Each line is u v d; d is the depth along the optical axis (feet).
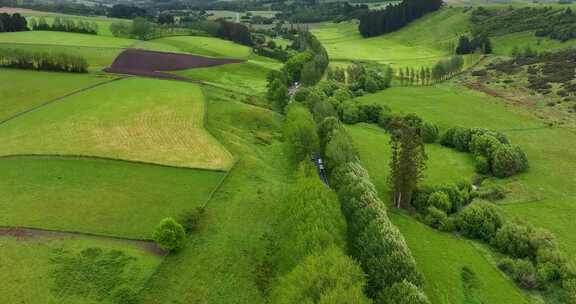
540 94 508.53
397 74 650.43
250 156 312.09
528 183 310.45
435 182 312.50
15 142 290.76
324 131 332.19
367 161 348.18
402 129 273.13
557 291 204.74
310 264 162.61
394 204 280.31
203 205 240.12
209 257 201.05
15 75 427.74
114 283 175.73
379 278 183.73
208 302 177.47
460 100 518.37
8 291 163.43
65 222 209.56
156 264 189.67
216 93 448.24
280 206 250.57
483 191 295.69
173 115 361.71
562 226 257.55
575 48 638.94
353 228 215.10
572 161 345.51
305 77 553.64
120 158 279.49
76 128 320.09
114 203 231.30
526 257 226.58
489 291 204.33
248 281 191.52
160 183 257.75
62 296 164.86
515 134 403.13
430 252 231.71
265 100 475.31
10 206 217.97
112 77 457.27
